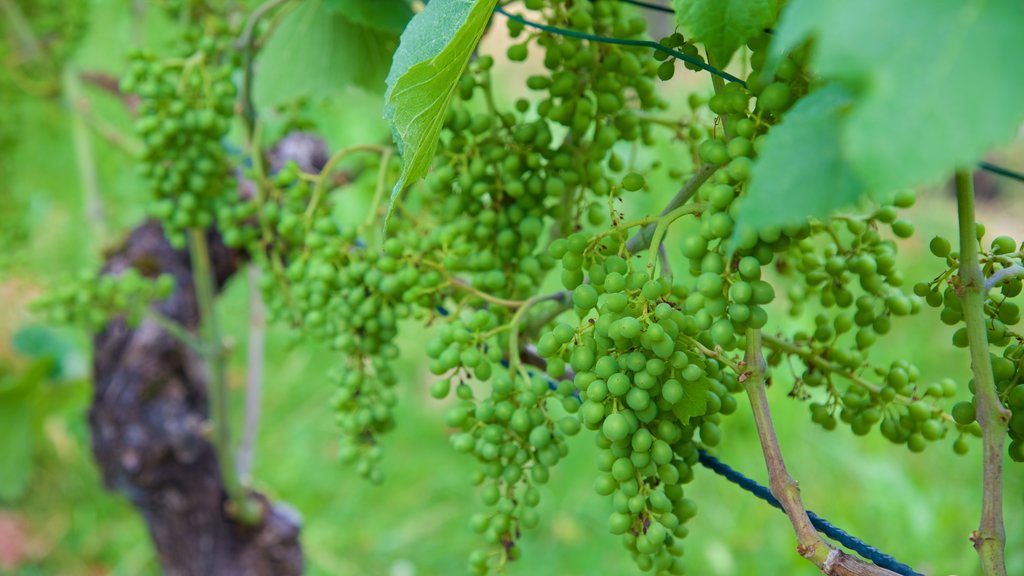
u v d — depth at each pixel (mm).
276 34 896
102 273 1203
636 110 830
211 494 1193
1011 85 467
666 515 652
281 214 848
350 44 887
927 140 469
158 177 874
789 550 1861
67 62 1409
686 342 641
